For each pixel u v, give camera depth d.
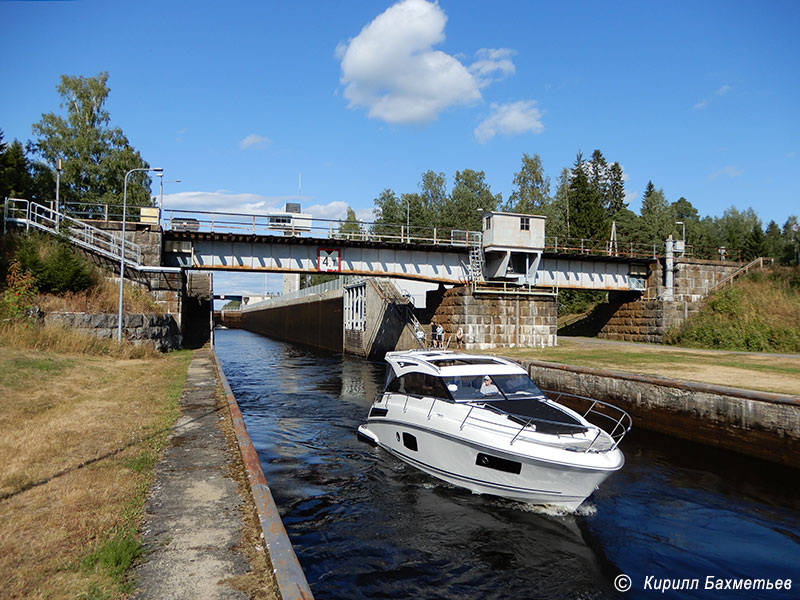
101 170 48.16
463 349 33.31
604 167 97.88
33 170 46.88
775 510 10.20
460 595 6.80
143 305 26.81
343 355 47.78
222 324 136.75
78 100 49.72
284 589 4.27
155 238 29.92
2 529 5.43
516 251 35.19
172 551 5.22
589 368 20.45
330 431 15.64
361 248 34.66
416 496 10.25
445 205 78.12
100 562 4.81
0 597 4.19
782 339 30.84
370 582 6.98
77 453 8.23
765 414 13.14
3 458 7.69
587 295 60.75
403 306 37.78
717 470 12.84
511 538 8.53
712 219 110.19
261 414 18.42
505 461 9.59
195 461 8.28
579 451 9.16
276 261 33.09
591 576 7.44
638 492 11.14
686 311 39.72
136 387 14.73
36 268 23.03
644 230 75.38
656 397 16.69
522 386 11.84
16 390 12.43
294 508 9.54
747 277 40.25
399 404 12.59
